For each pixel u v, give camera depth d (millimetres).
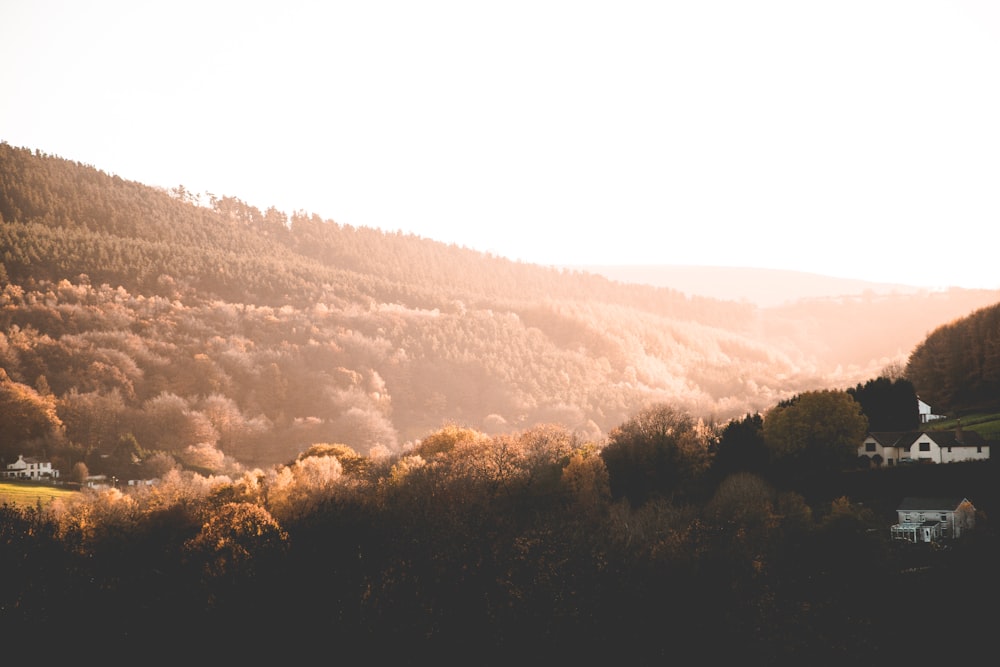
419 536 76250
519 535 76438
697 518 81688
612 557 72188
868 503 100500
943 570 78750
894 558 81875
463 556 70812
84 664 61562
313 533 76812
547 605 65562
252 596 66812
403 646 62281
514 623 64188
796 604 69438
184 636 64000
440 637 63250
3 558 69688
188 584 72000
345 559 72312
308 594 67000
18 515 82438
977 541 82000
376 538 77125
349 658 61719
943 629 68562
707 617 65750
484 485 96000
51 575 70688
